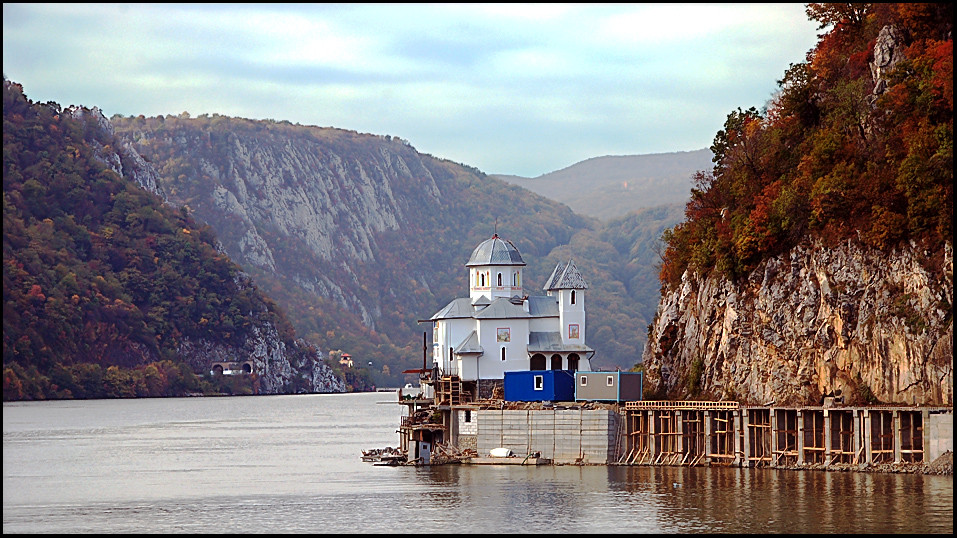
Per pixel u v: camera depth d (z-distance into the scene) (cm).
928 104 15150
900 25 16475
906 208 15012
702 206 19625
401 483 14688
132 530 11925
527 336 18712
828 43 18412
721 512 11925
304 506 13162
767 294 16075
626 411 15600
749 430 14912
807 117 17775
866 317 15012
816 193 15800
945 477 13162
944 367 14088
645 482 13900
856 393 14912
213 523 12225
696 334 17488
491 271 19138
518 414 15912
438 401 17888
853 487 12912
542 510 12344
